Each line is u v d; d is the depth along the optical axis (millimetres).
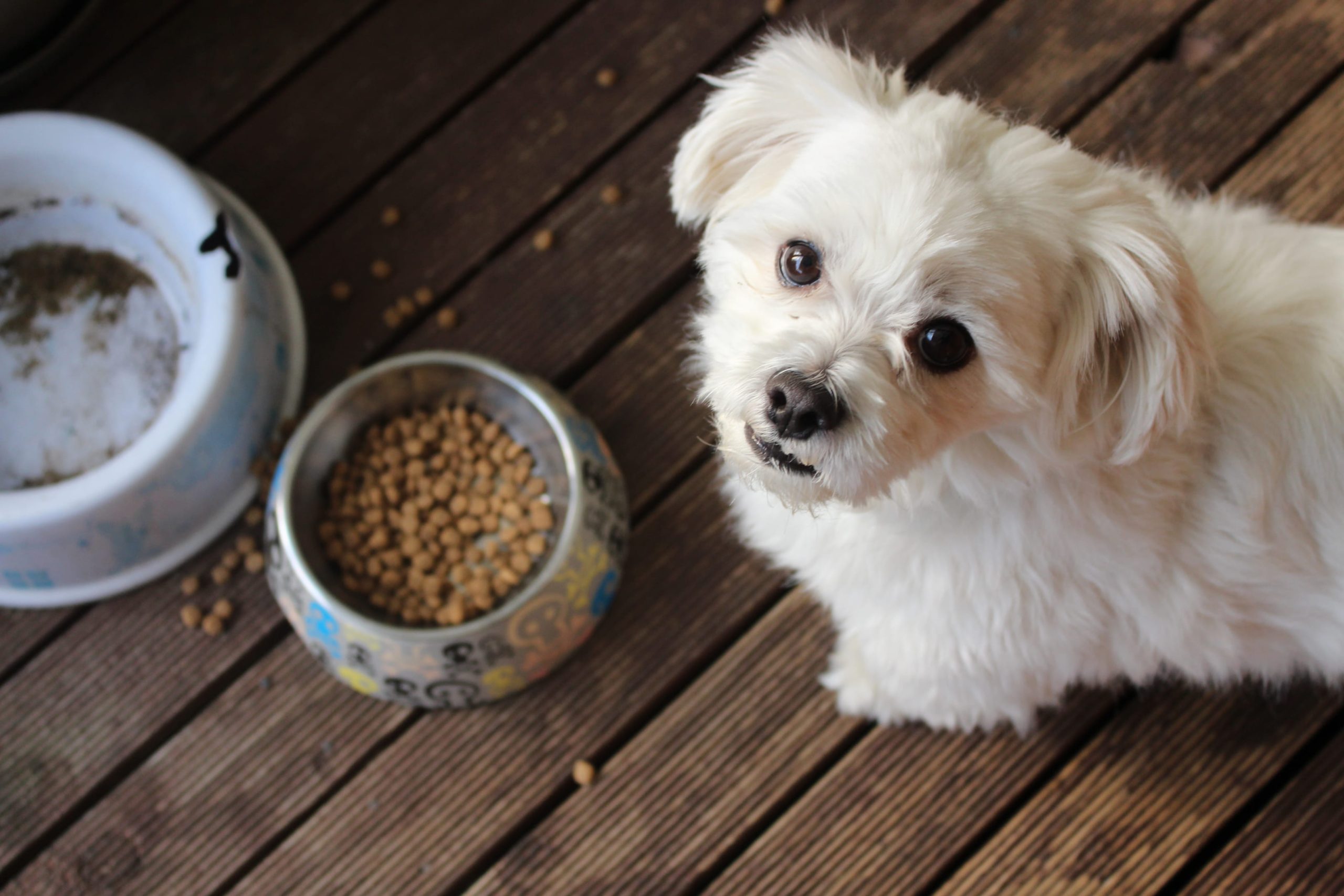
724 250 1297
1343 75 2039
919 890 1713
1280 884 1665
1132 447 1144
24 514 1686
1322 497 1271
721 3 2219
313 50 2236
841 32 2168
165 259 2014
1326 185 1973
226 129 2213
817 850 1744
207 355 1771
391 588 1882
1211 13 2098
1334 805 1694
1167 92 2062
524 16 2236
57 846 1800
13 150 1928
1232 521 1286
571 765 1816
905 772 1771
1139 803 1725
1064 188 1125
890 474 1158
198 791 1821
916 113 1192
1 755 1844
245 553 1936
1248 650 1485
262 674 1880
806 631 1863
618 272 2084
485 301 2086
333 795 1816
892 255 1080
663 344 2047
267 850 1796
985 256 1067
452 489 1937
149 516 1798
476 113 2193
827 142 1219
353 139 2193
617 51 2209
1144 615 1375
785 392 1126
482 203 2143
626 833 1774
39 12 2137
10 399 1968
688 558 1913
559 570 1698
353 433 1937
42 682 1883
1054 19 2135
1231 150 2016
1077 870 1704
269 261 2016
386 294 2102
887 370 1131
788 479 1246
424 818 1797
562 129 2172
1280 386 1265
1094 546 1282
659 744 1816
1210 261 1353
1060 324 1164
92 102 2230
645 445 1990
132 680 1881
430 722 1846
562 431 1806
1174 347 1084
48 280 2029
